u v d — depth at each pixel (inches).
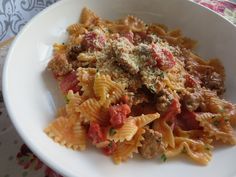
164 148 5.5
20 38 5.9
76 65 6.4
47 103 5.8
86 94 5.9
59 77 6.2
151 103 6.1
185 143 5.7
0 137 5.8
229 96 6.6
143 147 5.4
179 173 5.3
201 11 7.2
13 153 5.6
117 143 5.4
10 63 5.5
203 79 6.8
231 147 5.7
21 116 5.0
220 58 7.1
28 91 5.6
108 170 5.1
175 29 7.5
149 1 7.4
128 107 5.7
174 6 7.4
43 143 5.0
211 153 5.7
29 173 5.4
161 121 5.9
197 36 7.3
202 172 5.4
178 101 6.1
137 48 6.4
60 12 6.8
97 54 6.4
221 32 7.1
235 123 6.0
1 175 5.4
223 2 8.6
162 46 6.7
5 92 5.1
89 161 5.2
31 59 6.0
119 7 7.4
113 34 7.0
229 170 5.3
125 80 6.0
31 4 8.3
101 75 5.9
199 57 7.2
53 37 6.6
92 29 7.0
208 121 6.0
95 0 7.2
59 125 5.4
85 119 5.6
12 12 8.0
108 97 5.7
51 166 4.6
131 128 5.4
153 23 7.5
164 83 6.2
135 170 5.3
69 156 5.1
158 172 5.3
